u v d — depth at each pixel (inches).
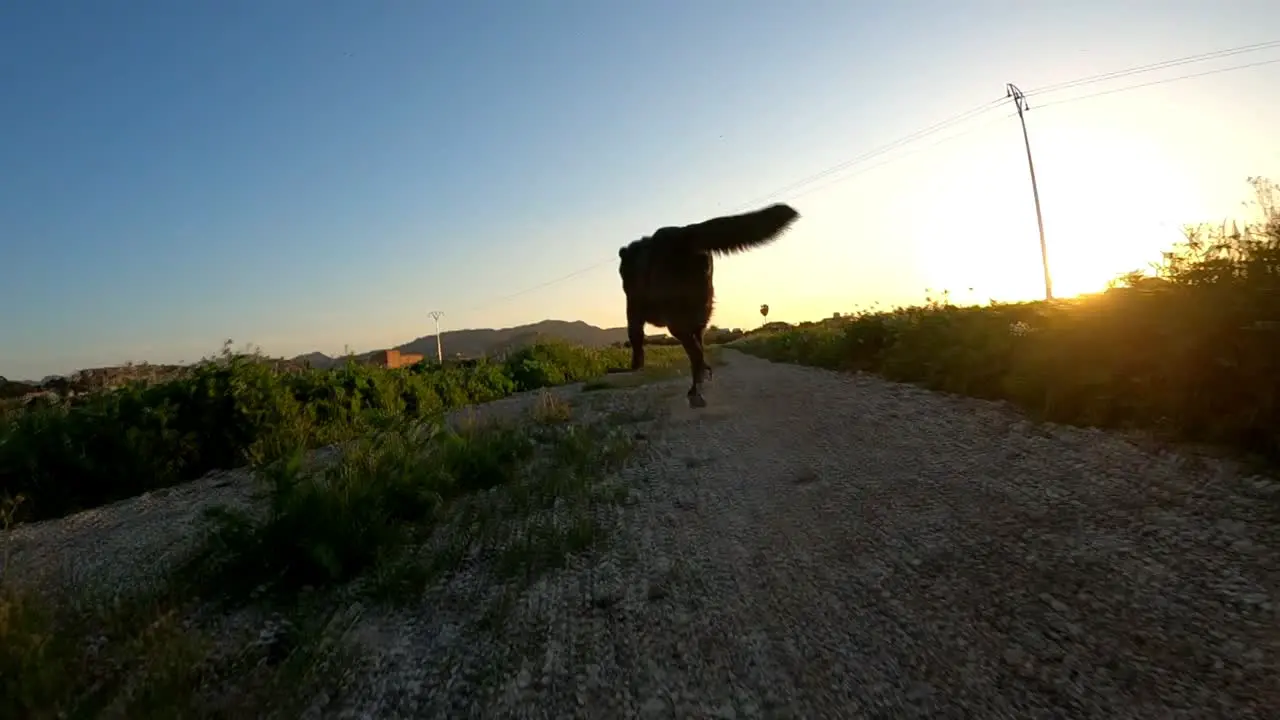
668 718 117.3
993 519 177.2
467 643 151.7
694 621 147.1
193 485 379.9
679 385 596.1
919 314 486.9
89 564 236.2
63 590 205.9
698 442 309.7
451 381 723.4
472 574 189.2
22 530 316.8
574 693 127.9
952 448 245.0
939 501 195.2
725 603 153.1
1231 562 138.2
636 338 396.5
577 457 291.6
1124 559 146.1
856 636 133.6
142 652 157.1
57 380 582.9
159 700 135.6
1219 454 189.9
